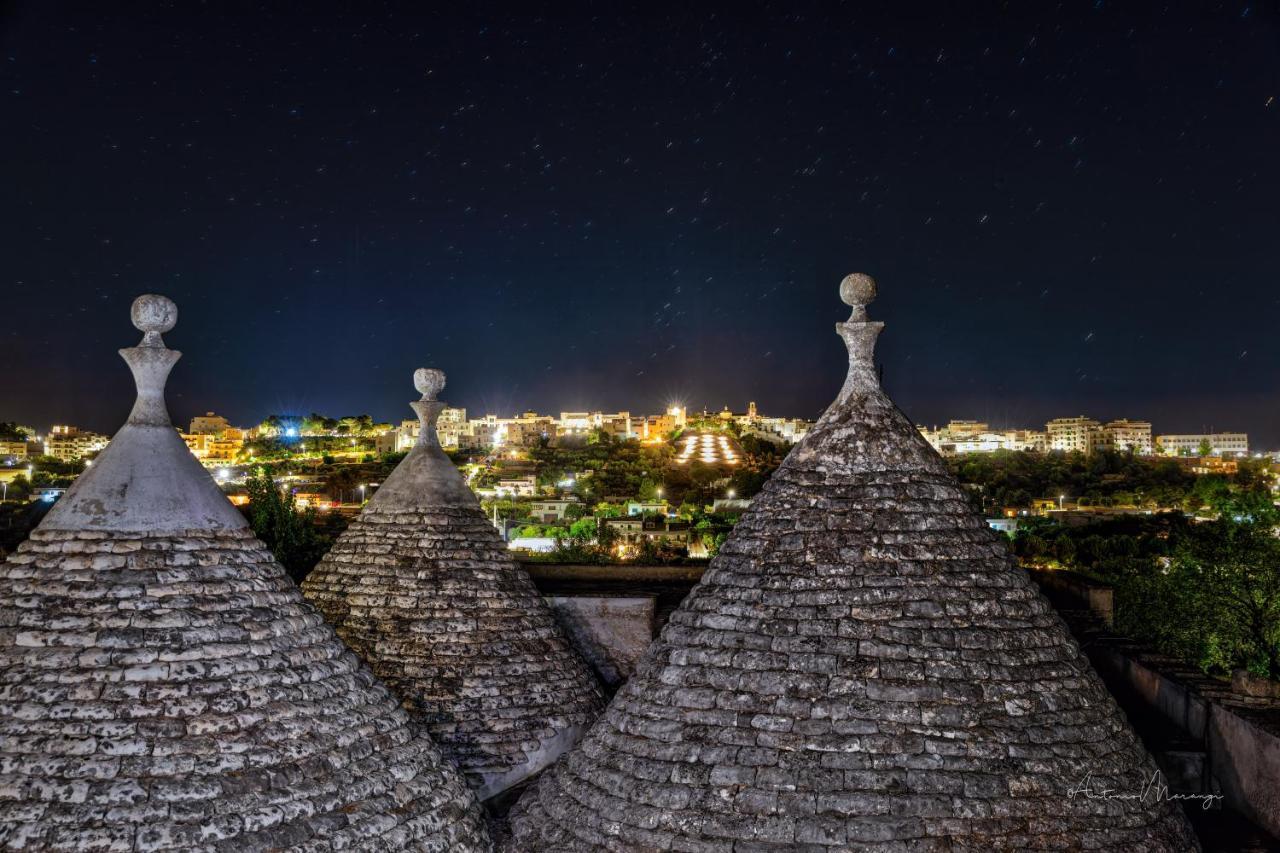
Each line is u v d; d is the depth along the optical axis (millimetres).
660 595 22734
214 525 12039
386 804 11703
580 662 18016
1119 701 19531
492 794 16047
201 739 10805
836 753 11234
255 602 11844
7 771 10375
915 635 11758
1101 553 88938
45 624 11070
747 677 11844
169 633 11148
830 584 12125
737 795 11242
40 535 11680
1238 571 51938
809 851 10820
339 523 58125
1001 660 11773
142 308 12258
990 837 10852
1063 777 11273
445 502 18328
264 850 10625
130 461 11914
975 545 12492
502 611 17578
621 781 11836
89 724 10617
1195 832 13367
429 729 16281
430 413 18953
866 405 13133
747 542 12820
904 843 10781
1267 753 14062
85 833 10148
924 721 11344
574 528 112625
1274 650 49875
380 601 17406
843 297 13453
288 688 11578
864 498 12602
